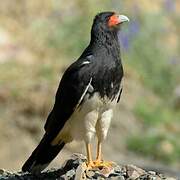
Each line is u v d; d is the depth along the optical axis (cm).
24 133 1741
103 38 1052
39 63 1989
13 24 2184
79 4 2125
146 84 2070
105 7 2109
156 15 2181
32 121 1775
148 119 1930
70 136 1056
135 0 2266
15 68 1952
